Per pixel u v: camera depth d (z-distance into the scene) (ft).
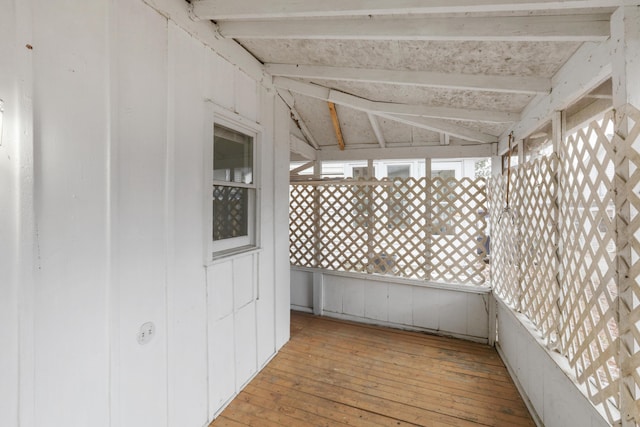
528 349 6.62
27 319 3.26
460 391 7.02
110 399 4.11
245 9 4.96
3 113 3.08
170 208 5.03
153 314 4.76
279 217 8.86
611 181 4.03
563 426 5.11
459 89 6.70
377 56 6.21
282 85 8.29
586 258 5.01
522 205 7.42
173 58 5.03
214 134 6.32
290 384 7.27
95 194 3.90
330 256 12.55
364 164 16.49
